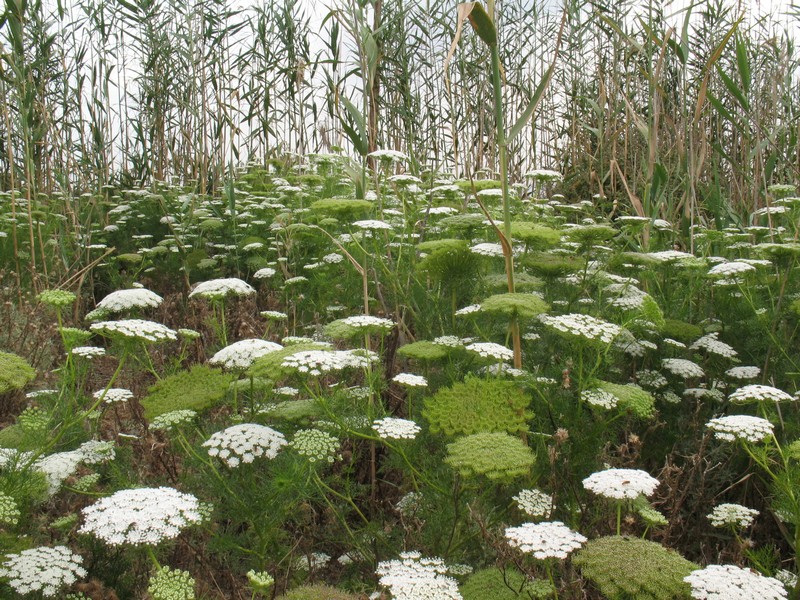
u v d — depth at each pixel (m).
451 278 1.75
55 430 1.35
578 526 1.19
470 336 1.83
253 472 1.17
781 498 1.16
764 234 2.31
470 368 1.66
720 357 1.84
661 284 2.13
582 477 1.28
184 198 3.46
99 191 3.80
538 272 1.73
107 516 0.85
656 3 2.32
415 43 3.58
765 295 2.04
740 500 1.46
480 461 0.98
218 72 4.31
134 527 0.86
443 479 1.26
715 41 3.09
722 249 2.37
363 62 2.11
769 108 3.21
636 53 3.14
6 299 2.54
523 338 1.65
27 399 1.74
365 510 1.54
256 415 1.37
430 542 1.22
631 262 1.78
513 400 1.22
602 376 1.57
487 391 1.24
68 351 1.21
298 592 0.92
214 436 1.14
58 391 1.36
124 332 1.17
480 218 1.91
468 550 1.24
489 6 1.49
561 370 1.45
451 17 3.56
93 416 1.38
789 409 1.62
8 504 0.97
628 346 1.64
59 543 1.22
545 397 1.34
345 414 1.39
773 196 2.81
